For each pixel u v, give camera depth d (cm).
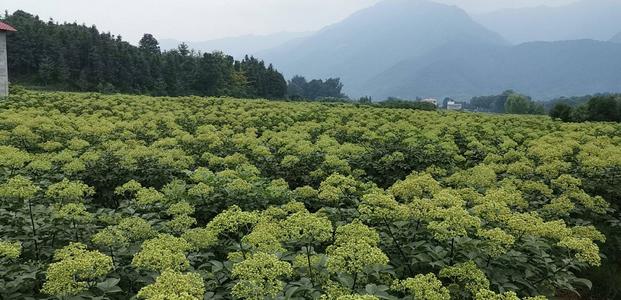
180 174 1511
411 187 1013
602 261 1159
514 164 1418
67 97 3588
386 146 1958
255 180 1330
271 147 1886
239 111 3178
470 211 938
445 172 1488
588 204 1142
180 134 2067
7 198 1045
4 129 2072
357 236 735
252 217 798
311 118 3089
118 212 1053
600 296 1082
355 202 1126
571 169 1588
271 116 2969
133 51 10669
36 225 942
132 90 9338
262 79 12088
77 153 1552
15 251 710
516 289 768
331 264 649
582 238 824
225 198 1171
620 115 4459
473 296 692
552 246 894
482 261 803
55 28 11056
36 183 1248
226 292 693
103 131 1989
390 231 855
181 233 898
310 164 1656
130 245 820
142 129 2197
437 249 800
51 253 867
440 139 2103
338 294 633
